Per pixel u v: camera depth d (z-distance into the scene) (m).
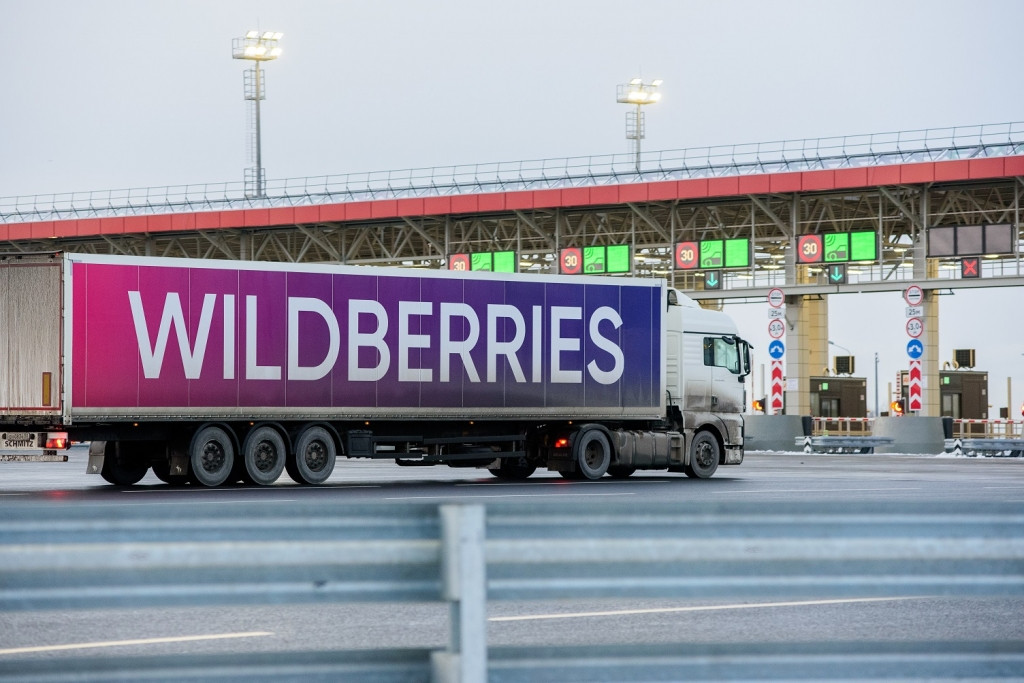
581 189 143.88
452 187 151.00
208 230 165.75
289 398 57.72
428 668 13.56
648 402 66.38
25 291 54.31
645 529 13.52
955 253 130.00
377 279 59.88
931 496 54.09
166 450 56.84
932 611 25.59
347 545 13.16
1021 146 125.88
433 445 63.16
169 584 12.86
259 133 199.75
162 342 55.00
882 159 131.25
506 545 13.29
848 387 153.25
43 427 54.41
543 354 63.84
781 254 170.62
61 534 12.68
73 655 20.55
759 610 25.59
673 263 142.88
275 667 13.28
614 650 13.61
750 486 61.91
